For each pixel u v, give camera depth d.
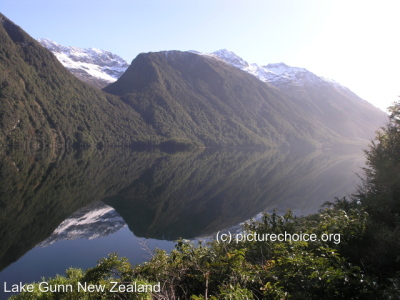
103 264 6.05
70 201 20.84
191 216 17.89
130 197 23.22
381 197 7.64
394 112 8.81
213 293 5.12
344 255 5.57
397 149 8.53
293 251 5.51
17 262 10.37
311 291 4.31
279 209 18.41
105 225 15.50
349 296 4.06
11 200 19.62
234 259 5.54
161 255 6.36
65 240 12.88
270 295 4.50
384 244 5.15
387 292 3.80
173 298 4.88
